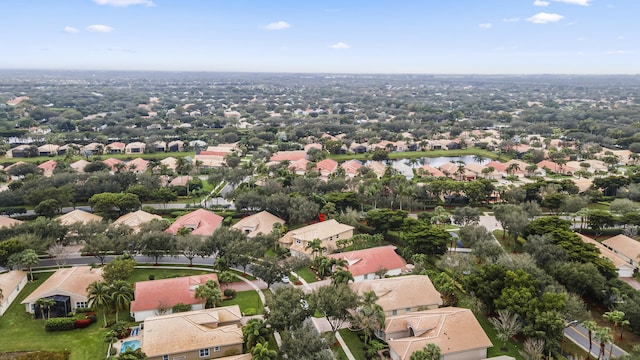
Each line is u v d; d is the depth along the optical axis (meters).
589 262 113.75
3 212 172.25
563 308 94.31
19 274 118.94
